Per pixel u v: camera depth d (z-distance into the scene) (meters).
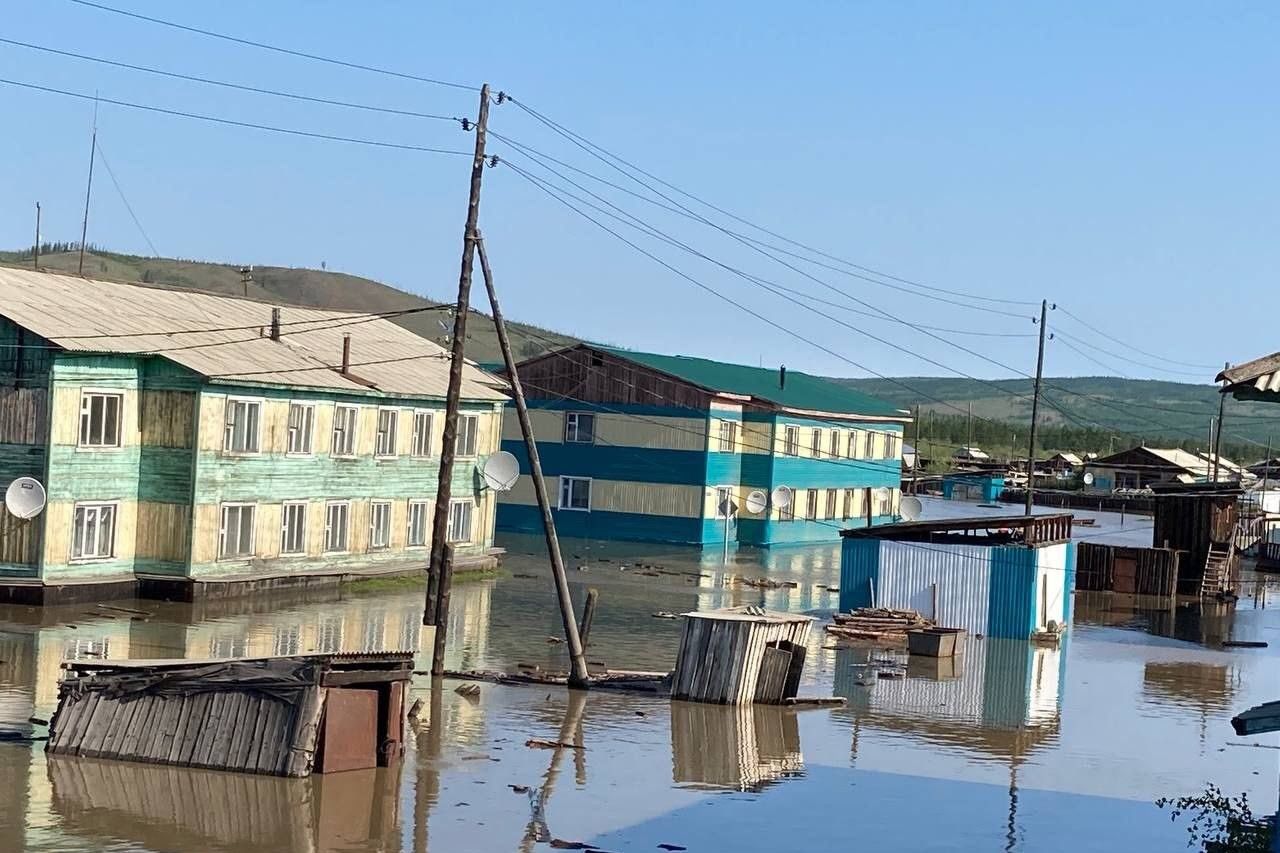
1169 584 63.50
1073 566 52.47
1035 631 46.94
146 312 46.84
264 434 45.72
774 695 33.06
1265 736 32.53
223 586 44.06
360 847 20.41
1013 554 46.81
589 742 28.03
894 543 48.12
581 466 73.12
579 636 34.09
